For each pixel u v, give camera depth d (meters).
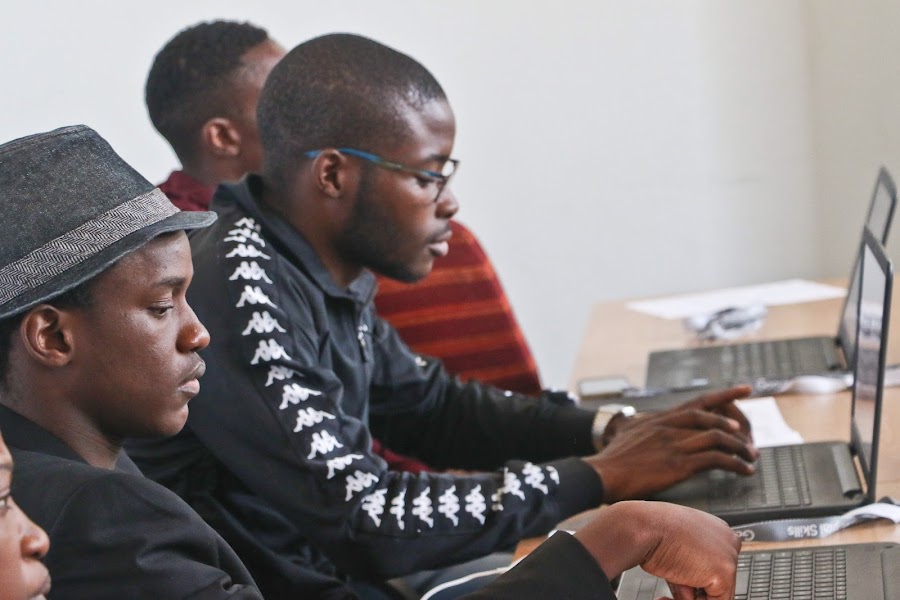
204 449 3.98
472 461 4.91
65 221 2.59
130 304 2.65
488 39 8.51
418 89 4.16
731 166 8.46
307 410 3.82
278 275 3.98
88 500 2.50
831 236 8.43
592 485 3.90
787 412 4.73
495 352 6.15
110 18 8.15
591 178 8.63
